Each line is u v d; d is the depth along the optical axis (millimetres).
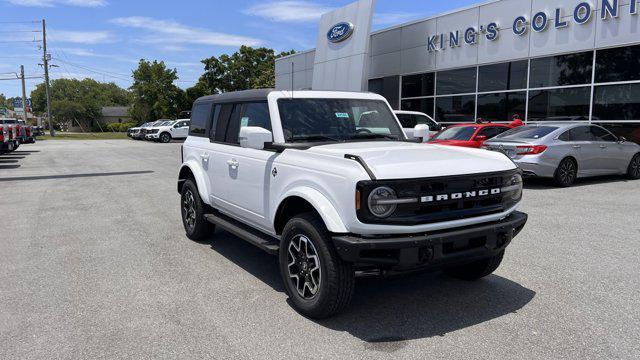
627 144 11898
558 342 3506
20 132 27500
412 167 3592
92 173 14562
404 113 15562
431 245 3523
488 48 17250
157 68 61469
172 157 20766
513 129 11648
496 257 4492
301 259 4051
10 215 8219
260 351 3412
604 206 8414
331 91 5184
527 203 8742
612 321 3840
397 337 3613
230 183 5312
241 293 4543
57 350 3436
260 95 4988
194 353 3389
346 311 4105
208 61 56719
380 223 3457
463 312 4062
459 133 12750
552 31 15156
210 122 6102
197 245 6270
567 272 5008
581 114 14750
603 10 13727
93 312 4102
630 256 5523
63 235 6805
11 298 4422
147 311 4121
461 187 3766
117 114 108438
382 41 22266
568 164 10703
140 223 7594
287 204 4332
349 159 3658
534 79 15977
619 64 13680
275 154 4512
